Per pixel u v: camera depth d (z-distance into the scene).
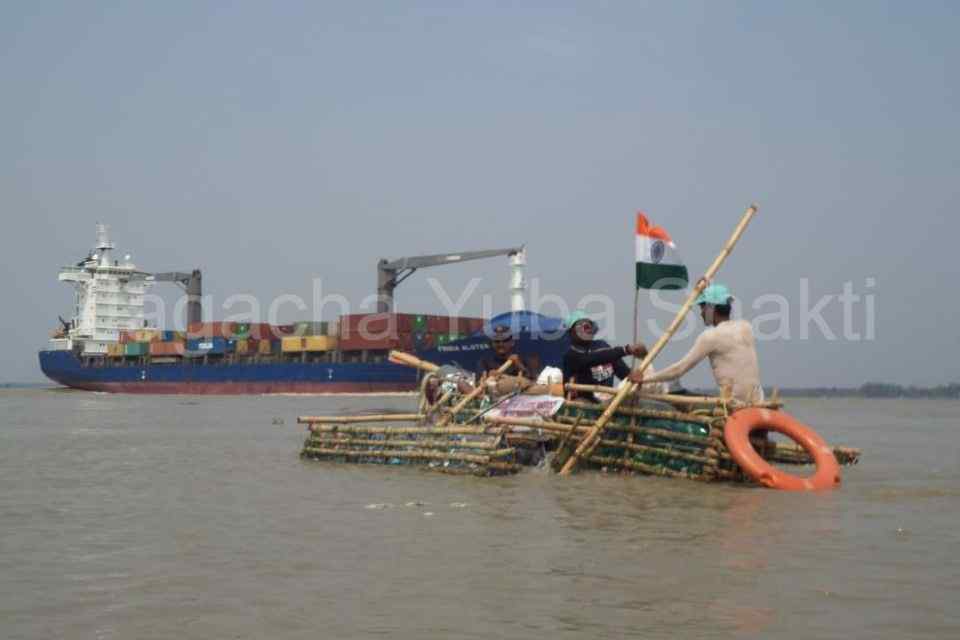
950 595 4.05
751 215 9.12
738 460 7.99
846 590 4.14
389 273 63.69
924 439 17.05
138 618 3.77
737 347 8.77
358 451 10.65
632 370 9.13
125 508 6.92
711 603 3.93
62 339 80.12
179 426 20.47
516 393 10.66
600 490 7.84
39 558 4.98
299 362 57.84
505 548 5.20
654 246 9.56
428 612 3.83
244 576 4.52
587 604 3.93
